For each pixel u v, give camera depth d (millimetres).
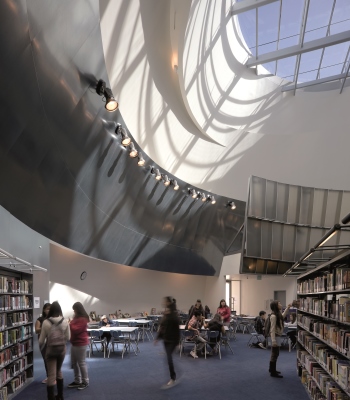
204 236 17969
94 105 8445
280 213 13555
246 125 19359
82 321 7641
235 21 17281
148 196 13641
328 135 19969
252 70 19719
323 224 14000
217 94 17516
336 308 5379
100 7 7965
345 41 16625
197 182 17500
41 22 5574
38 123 6812
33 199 7863
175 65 13047
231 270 20312
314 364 7078
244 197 18875
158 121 13594
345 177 19516
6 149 6250
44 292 9039
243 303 22078
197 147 16750
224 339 12117
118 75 10188
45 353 6730
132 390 7305
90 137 8984
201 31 13477
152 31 10672
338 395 5055
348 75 19797
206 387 7602
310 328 7664
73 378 8328
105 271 18266
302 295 9469
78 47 6805
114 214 12125
